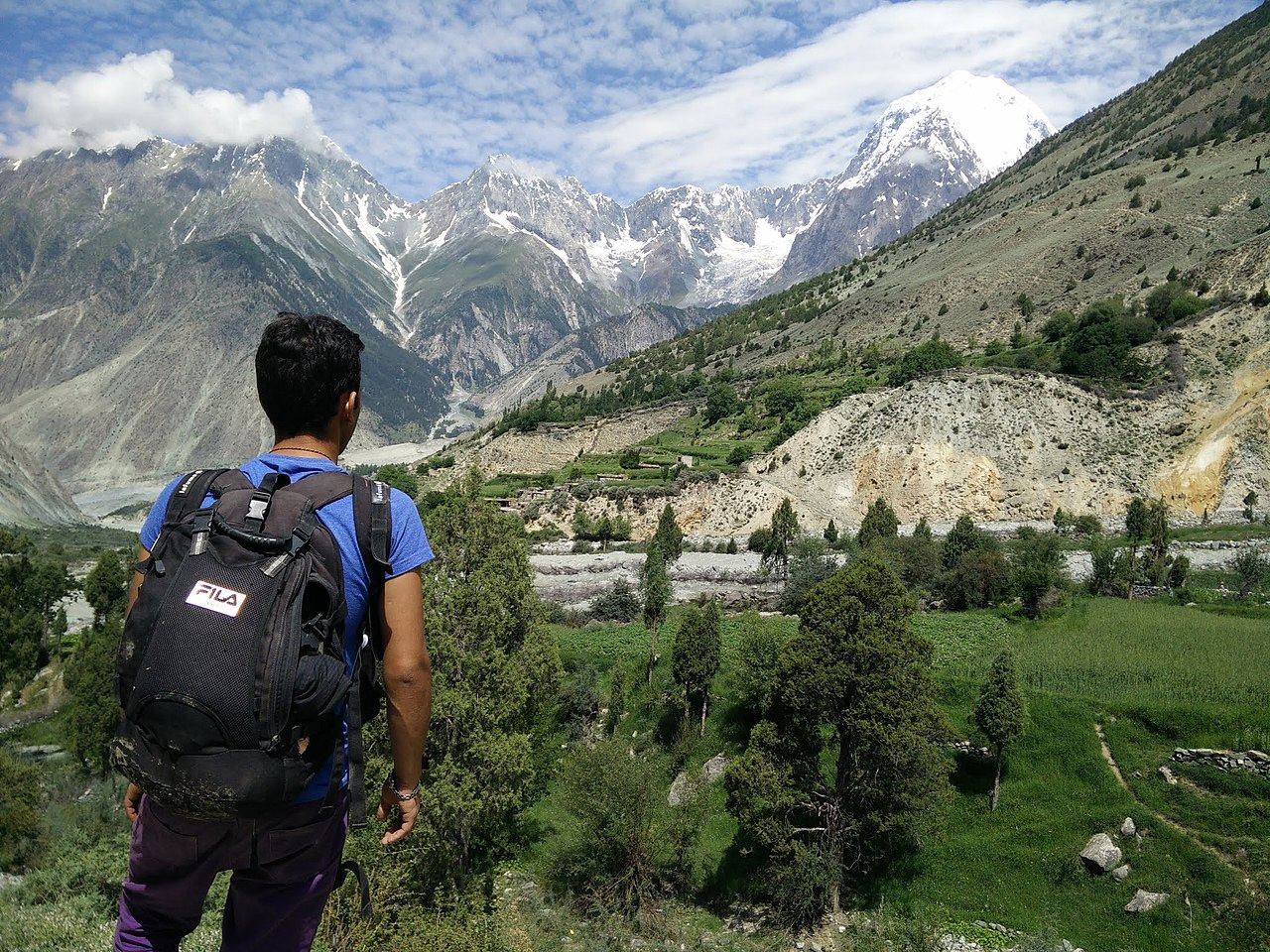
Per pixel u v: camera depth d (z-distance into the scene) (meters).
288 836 3.15
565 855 28.69
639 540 88.56
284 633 2.83
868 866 27.95
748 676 36.97
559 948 23.22
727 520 88.12
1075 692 32.25
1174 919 24.02
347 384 3.62
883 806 26.81
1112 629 38.25
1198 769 27.38
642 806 28.06
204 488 3.19
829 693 26.50
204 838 3.13
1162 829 26.14
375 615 3.34
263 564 2.91
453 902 14.56
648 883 27.66
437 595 23.92
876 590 27.20
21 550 80.12
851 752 27.09
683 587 60.12
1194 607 43.19
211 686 2.70
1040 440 82.00
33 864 21.58
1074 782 28.78
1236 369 81.50
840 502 85.44
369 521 3.25
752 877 28.50
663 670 42.78
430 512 25.20
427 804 21.78
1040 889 26.03
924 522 62.44
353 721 3.28
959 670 35.47
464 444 164.75
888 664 26.12
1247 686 30.47
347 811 3.43
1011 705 28.50
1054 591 44.31
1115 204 163.25
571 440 134.88
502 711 23.47
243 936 3.42
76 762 37.19
